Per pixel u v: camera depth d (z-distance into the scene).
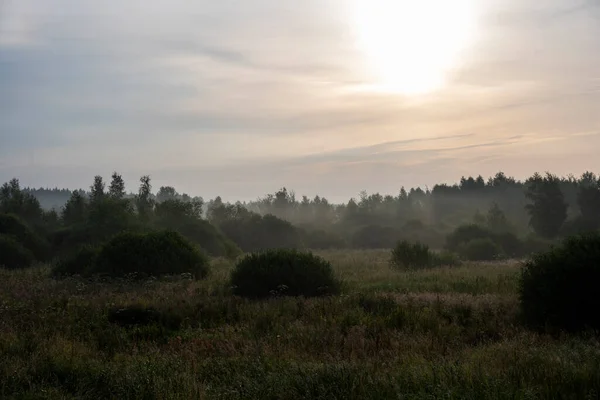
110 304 13.55
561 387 6.46
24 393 6.84
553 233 59.62
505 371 7.20
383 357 8.78
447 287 17.64
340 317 11.97
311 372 7.39
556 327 10.88
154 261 22.12
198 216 45.44
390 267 27.41
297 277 17.20
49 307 13.30
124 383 7.18
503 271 22.95
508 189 114.62
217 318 12.77
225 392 6.77
